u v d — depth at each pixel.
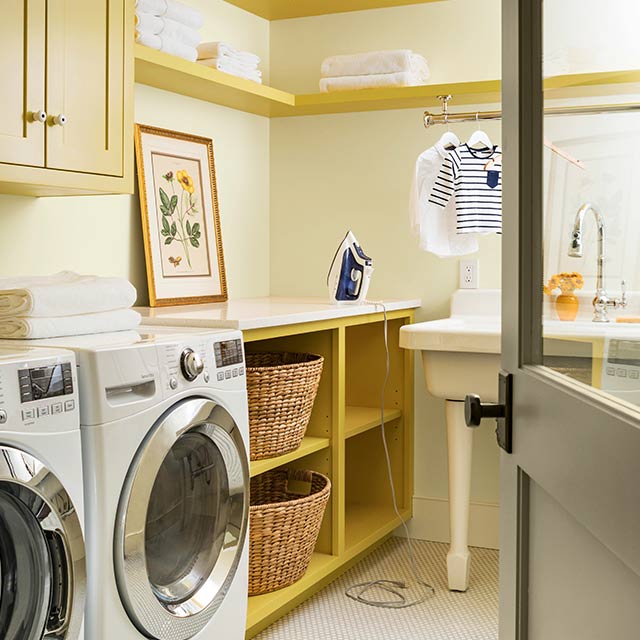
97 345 1.79
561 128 1.02
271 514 2.50
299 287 3.71
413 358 3.50
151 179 2.99
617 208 0.84
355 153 3.60
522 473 1.15
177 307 2.94
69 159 2.16
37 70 2.05
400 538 3.60
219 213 3.34
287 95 3.38
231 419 2.14
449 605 2.87
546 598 1.06
